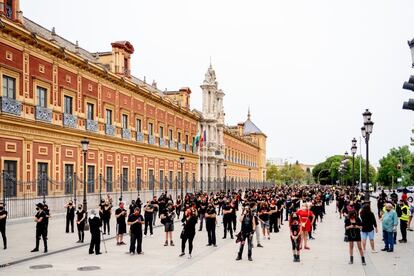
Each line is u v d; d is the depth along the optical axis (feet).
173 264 52.54
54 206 105.40
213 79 256.73
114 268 49.90
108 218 78.89
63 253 59.93
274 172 523.70
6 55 91.97
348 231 53.21
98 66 128.47
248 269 49.70
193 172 229.04
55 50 107.45
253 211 66.49
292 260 55.47
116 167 141.49
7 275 45.78
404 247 65.51
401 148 437.58
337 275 46.52
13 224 87.66
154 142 174.50
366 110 87.25
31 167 99.25
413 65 31.04
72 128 115.55
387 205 61.87
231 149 313.53
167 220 67.36
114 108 141.28
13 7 96.68
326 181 566.36
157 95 174.19
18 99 95.66
